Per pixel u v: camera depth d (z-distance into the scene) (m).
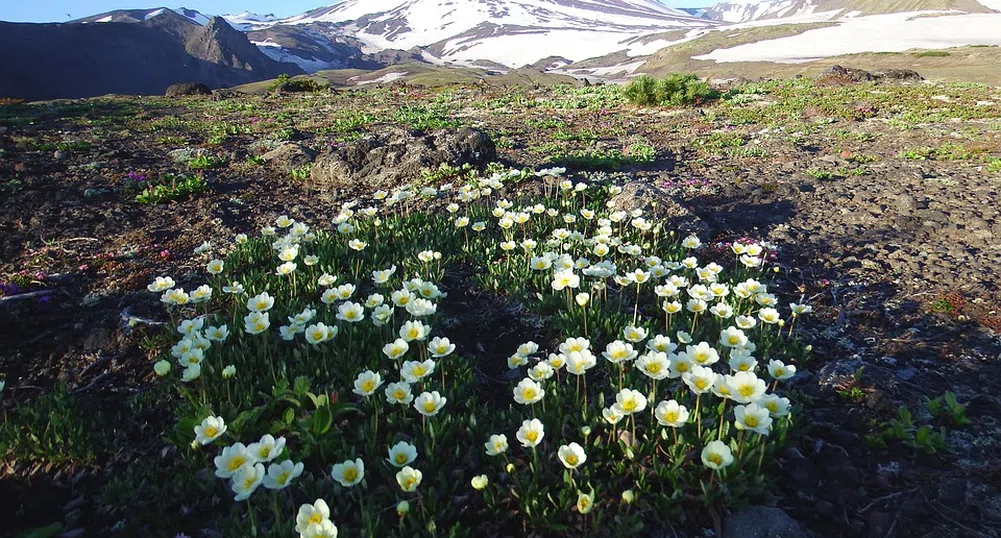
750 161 10.41
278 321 4.30
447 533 2.54
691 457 2.79
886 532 2.52
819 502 2.69
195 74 169.38
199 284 5.13
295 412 3.19
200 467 2.90
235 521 2.48
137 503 2.75
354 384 3.28
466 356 3.99
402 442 2.63
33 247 6.04
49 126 15.38
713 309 3.72
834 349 4.08
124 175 8.98
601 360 3.83
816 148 11.48
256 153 11.25
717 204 7.57
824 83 25.88
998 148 10.59
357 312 3.67
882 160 10.09
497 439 2.69
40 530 2.52
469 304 4.80
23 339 4.17
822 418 3.26
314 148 11.60
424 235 5.90
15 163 9.23
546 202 6.95
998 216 6.67
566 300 4.54
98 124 16.44
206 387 3.34
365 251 5.49
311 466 2.94
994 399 3.35
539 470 2.74
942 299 4.68
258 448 2.45
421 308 3.65
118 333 4.25
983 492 2.67
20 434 3.06
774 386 3.36
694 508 2.63
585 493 2.61
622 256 5.52
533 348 3.35
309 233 5.44
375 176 8.54
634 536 2.49
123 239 6.29
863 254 5.82
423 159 8.63
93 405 3.47
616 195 6.92
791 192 7.99
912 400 3.37
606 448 2.90
